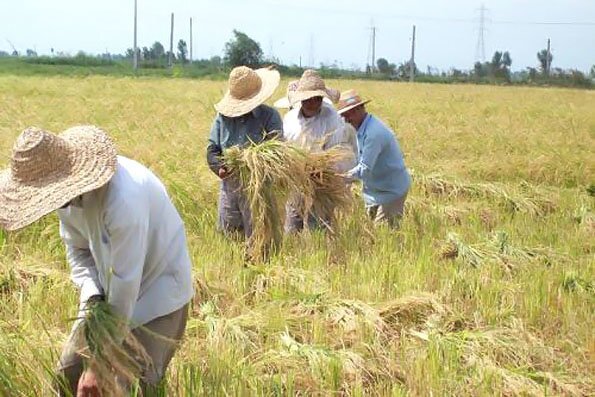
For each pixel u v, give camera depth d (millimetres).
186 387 4039
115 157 3186
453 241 7691
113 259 3287
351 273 6535
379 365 4801
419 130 18516
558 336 5543
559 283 6598
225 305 5816
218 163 7047
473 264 7258
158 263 3605
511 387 4570
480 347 5066
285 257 6664
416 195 10570
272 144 6559
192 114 19906
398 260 6926
